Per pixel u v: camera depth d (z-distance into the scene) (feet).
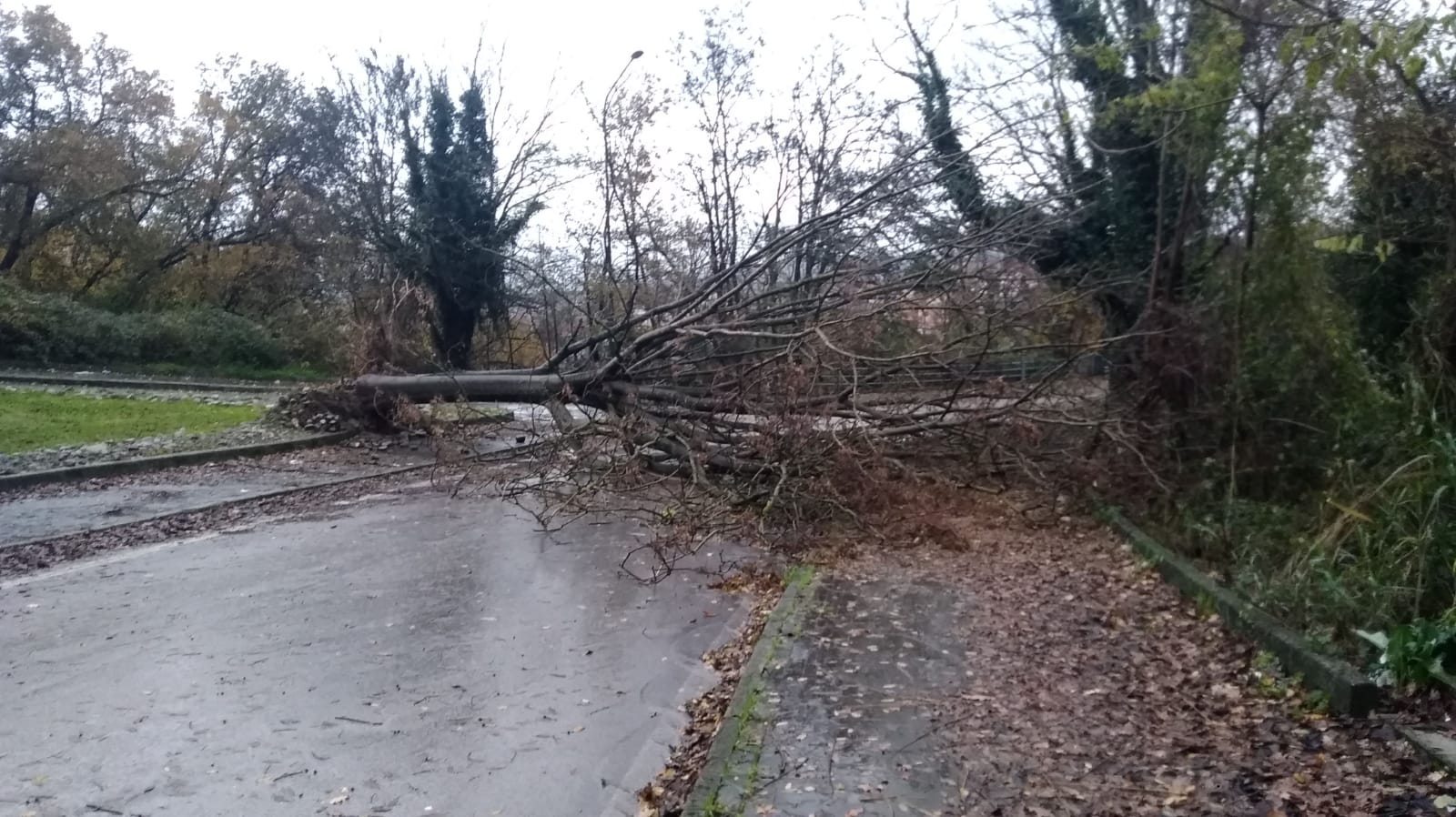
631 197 69.92
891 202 48.39
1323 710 18.79
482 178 103.65
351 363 64.39
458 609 27.68
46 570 31.86
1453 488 22.09
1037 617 25.73
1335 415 30.19
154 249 121.70
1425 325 28.35
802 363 38.01
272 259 127.95
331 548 35.04
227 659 23.53
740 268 44.96
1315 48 25.32
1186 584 27.45
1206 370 35.29
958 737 18.08
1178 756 17.24
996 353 39.14
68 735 19.21
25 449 51.90
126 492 44.21
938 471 39.37
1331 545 24.49
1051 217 44.24
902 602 27.09
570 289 76.79
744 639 25.18
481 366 104.83
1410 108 28.14
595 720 20.03
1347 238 28.86
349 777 17.49
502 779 17.44
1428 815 14.58
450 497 45.32
